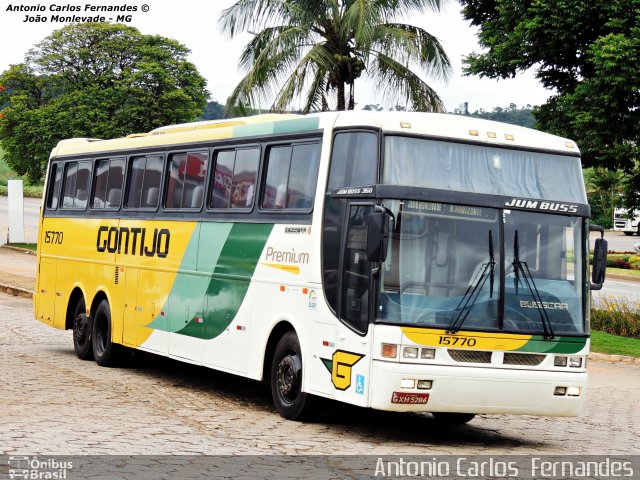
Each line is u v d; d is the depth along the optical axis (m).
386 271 10.55
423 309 10.57
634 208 26.02
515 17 24.39
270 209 12.76
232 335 13.27
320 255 11.53
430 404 10.54
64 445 9.57
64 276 18.62
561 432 12.82
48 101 47.16
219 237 13.81
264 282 12.62
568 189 11.66
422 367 10.45
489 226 11.00
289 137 12.55
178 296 14.70
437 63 26.33
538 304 11.02
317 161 11.89
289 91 25.23
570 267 11.31
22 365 16.31
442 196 10.83
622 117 23.30
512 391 10.80
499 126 11.65
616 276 45.12
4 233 54.06
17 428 10.40
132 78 43.53
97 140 18.62
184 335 14.48
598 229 11.55
